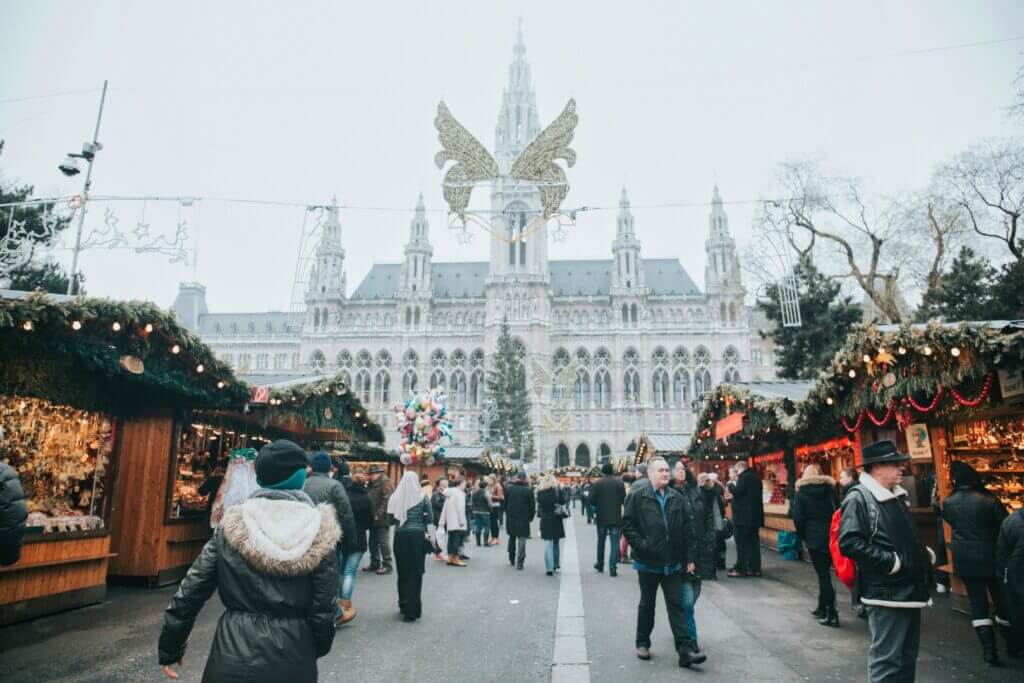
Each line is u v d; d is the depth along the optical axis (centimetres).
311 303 10006
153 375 1075
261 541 344
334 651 803
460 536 1647
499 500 2334
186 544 1305
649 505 754
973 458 1197
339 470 1145
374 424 1877
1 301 819
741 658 767
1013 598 652
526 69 10381
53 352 980
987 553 747
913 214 2898
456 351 9581
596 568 1538
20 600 914
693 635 737
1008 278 2394
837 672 709
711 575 820
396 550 987
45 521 986
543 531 1466
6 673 686
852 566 578
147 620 942
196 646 805
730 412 1891
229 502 1064
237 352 10581
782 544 1708
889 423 1409
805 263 3019
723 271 9512
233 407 1377
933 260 2952
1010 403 991
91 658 747
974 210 2714
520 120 10100
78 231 1705
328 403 1634
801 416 1305
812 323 2983
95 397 1130
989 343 814
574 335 9588
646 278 10788
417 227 10188
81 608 1023
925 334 914
